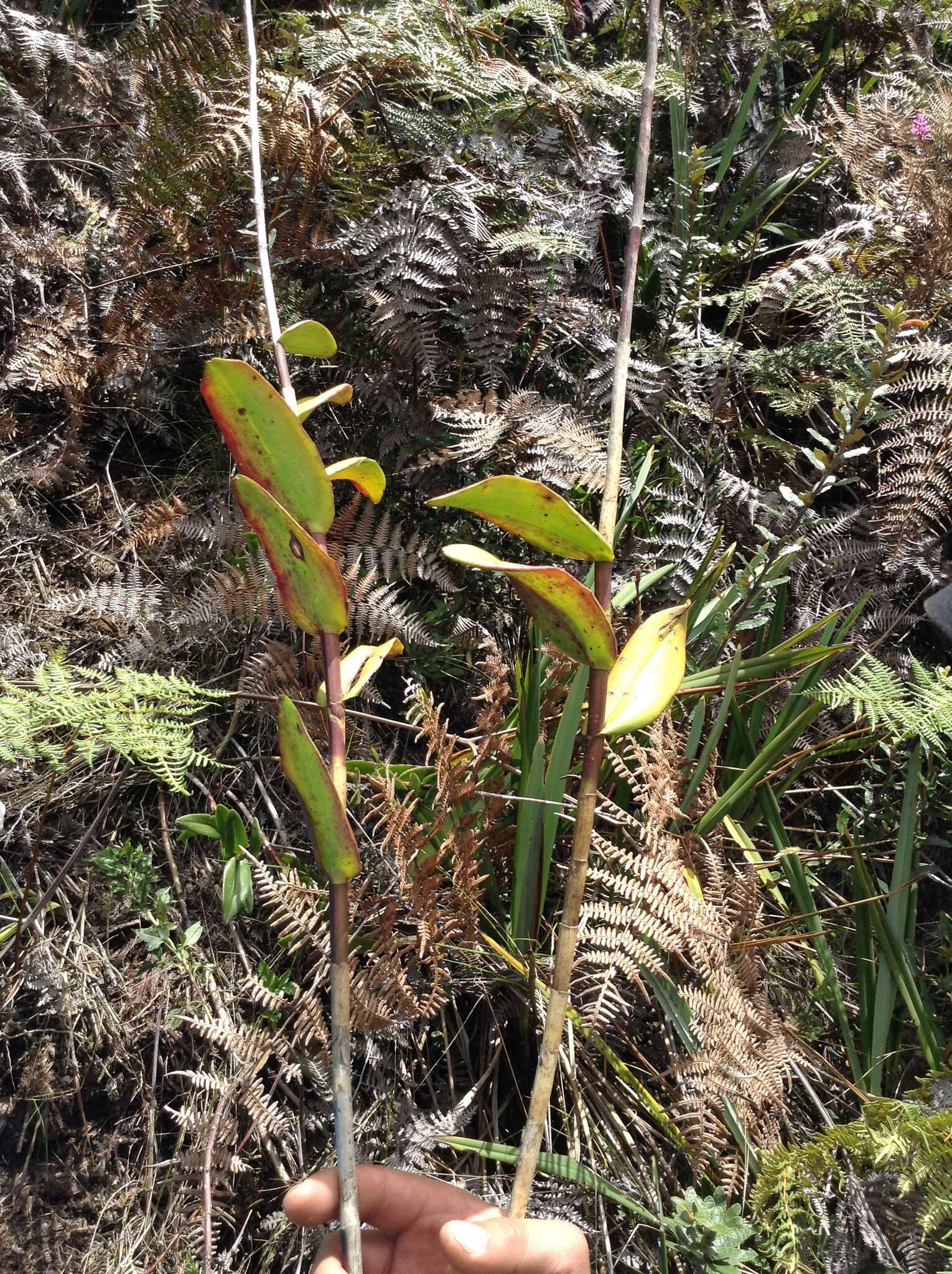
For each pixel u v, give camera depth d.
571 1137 0.56
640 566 0.70
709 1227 0.49
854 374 0.61
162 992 0.59
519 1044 0.60
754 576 0.70
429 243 0.69
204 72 0.76
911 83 0.92
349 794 0.63
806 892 0.63
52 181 0.88
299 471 0.32
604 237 0.85
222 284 0.75
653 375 0.75
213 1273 0.53
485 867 0.61
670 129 0.96
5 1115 0.56
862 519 0.77
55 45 0.86
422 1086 0.59
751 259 0.86
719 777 0.67
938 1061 0.59
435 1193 0.38
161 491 0.78
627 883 0.56
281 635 0.71
